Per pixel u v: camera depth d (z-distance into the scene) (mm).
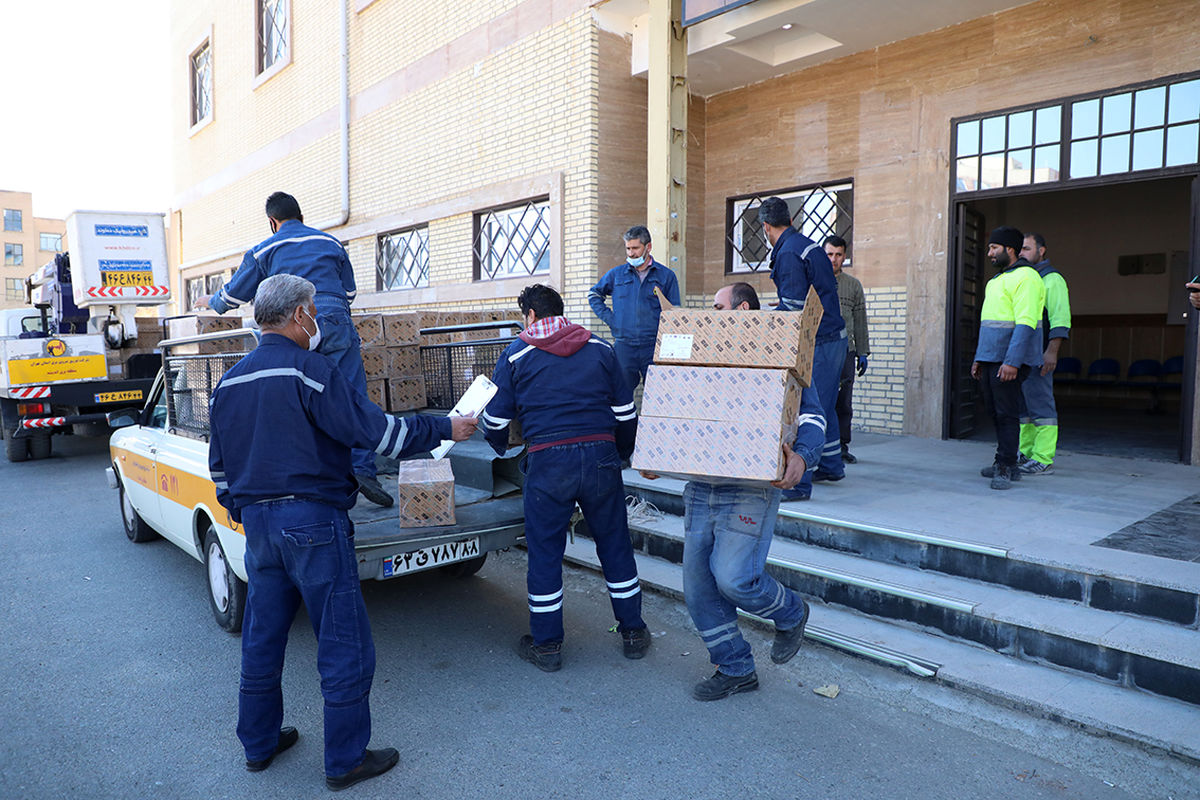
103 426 11562
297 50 13367
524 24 8844
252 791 2791
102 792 2781
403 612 4582
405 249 11469
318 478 2803
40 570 5367
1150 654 3178
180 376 5004
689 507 3389
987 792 2732
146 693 3557
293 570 2754
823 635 3900
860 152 7875
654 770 2891
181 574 5273
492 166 9461
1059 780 2789
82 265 10055
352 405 2826
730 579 3213
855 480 5703
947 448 7078
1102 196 12148
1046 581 3801
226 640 4168
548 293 3852
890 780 2811
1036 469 5922
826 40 7715
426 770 2908
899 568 4309
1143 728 2945
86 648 4066
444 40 10086
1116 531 4254
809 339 3154
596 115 8109
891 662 3643
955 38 7121
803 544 4797
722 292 3660
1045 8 6582
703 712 3336
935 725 3191
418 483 3830
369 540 3633
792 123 8391
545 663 3748
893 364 7809
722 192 9094
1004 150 6914
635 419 3854
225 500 2914
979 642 3689
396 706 3418
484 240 9914
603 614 4523
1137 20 6113
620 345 6297
